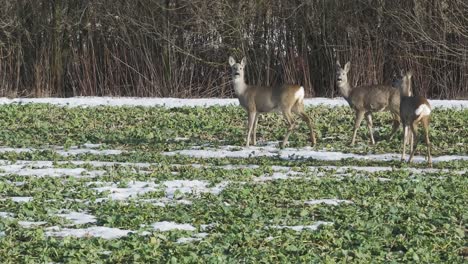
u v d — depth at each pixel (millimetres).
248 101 26219
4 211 16562
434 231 14914
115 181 19969
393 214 15961
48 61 43469
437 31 41750
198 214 16219
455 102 37906
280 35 43031
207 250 13258
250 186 19125
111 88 43250
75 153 24734
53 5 43844
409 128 24672
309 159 23484
